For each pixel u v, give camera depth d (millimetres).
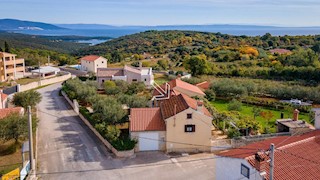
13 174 29078
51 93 76188
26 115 40688
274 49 163125
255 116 53375
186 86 57594
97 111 47812
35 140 40188
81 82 74875
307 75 92500
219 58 134125
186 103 38938
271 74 98688
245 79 93688
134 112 39656
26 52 148875
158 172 32562
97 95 58562
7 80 94438
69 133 44906
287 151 23484
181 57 147250
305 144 24875
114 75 78312
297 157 22906
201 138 38250
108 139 39094
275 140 28000
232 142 38500
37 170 32906
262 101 64375
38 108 59844
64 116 54375
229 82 72938
